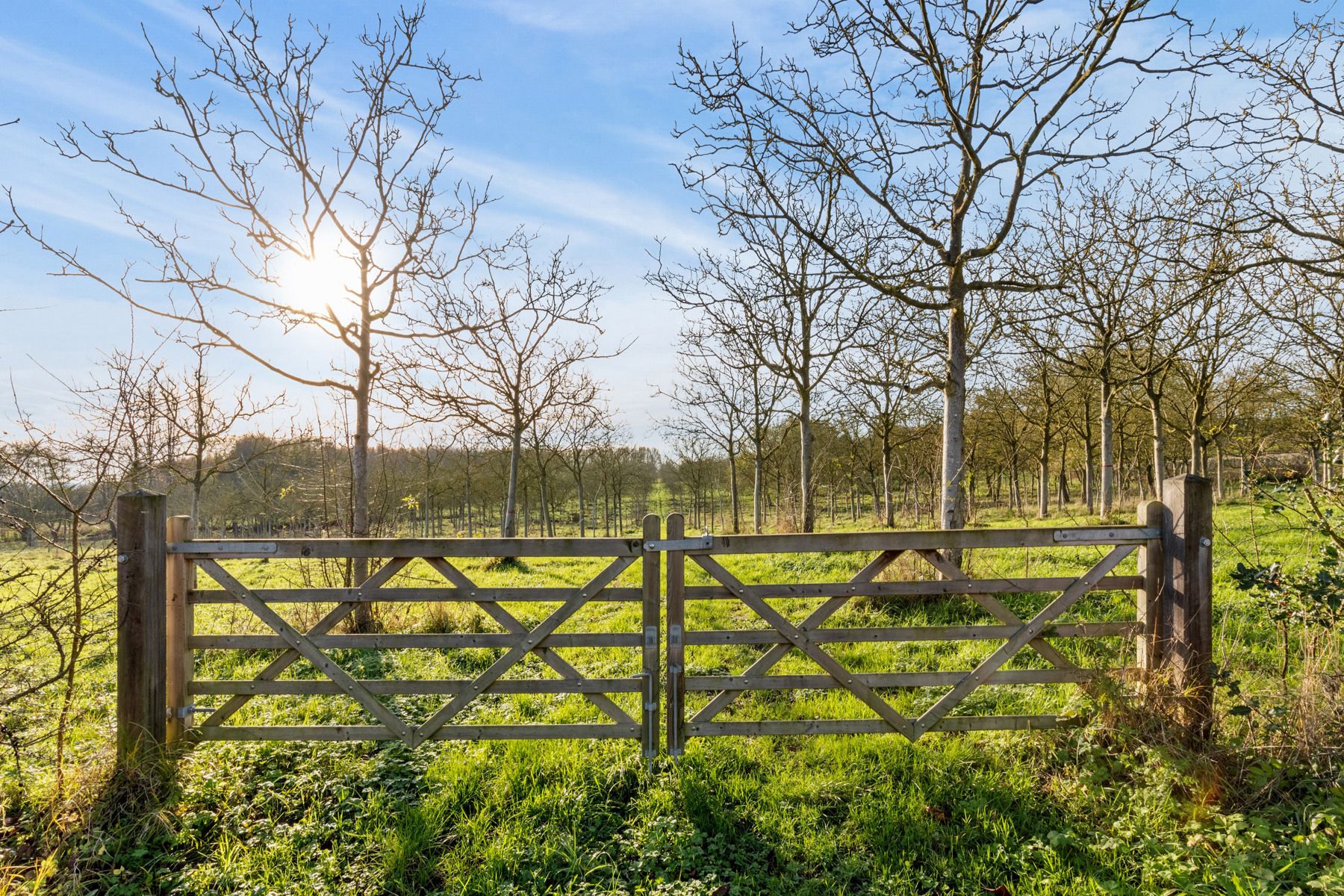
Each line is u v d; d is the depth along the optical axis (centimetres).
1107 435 1647
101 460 389
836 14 766
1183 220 706
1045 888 309
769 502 3222
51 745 461
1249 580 417
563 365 1542
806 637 436
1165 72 689
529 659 672
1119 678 439
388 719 435
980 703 514
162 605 425
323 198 779
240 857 348
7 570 394
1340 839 301
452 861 343
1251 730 395
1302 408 1176
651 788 404
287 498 1316
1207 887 296
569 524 3841
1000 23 747
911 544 434
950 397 838
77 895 319
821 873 334
